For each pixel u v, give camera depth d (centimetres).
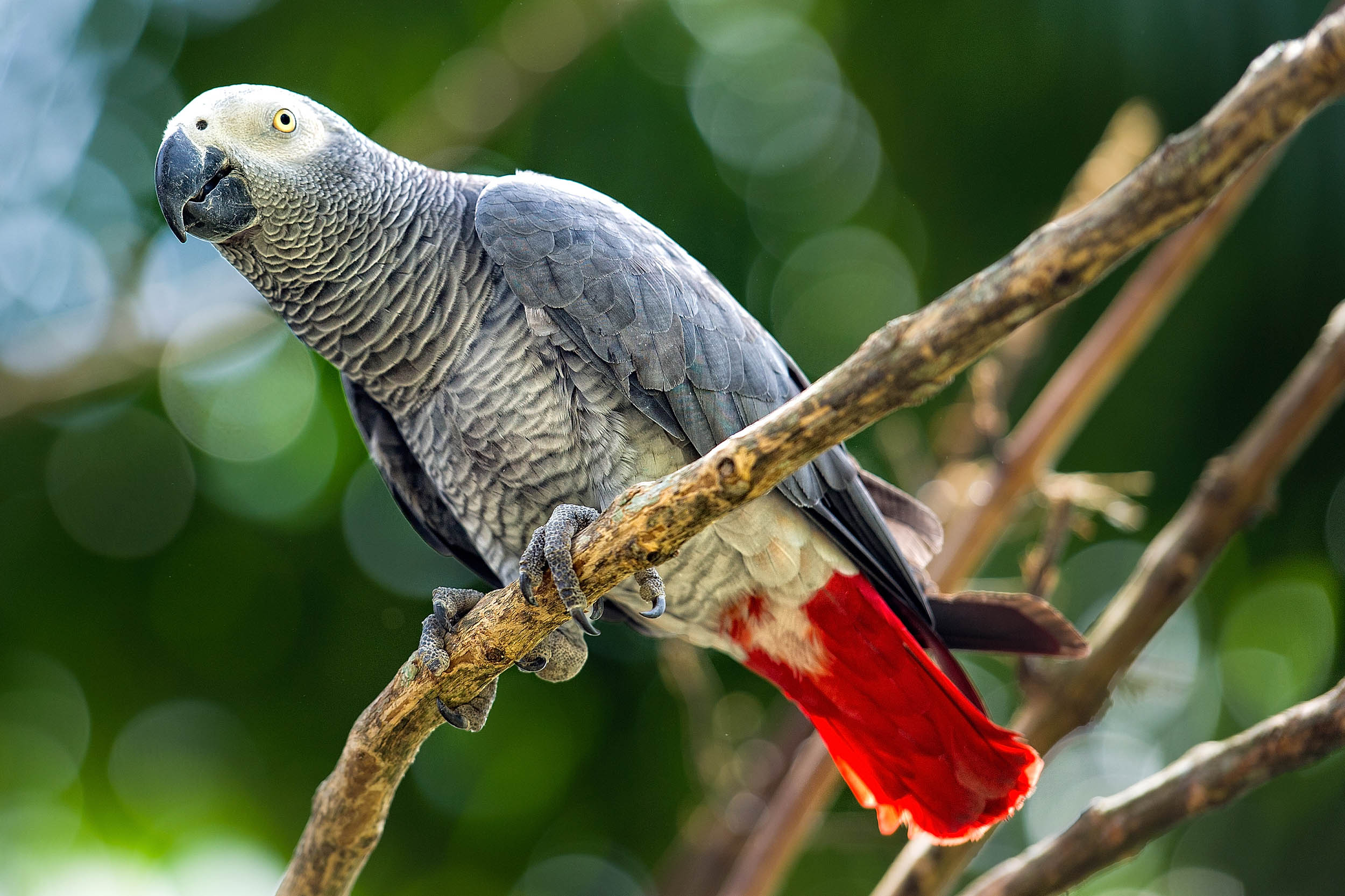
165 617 991
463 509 671
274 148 604
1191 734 1080
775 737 1026
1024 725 683
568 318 595
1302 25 920
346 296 613
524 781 1032
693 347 616
